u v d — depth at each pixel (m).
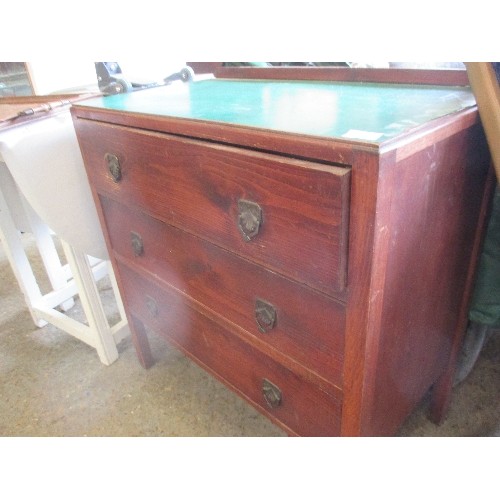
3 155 0.93
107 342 1.29
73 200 1.05
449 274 0.73
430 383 0.86
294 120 0.56
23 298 1.70
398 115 0.55
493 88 0.55
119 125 0.78
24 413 1.16
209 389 1.20
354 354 0.57
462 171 0.63
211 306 0.82
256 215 0.57
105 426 1.10
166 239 0.84
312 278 0.55
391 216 0.49
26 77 2.27
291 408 0.76
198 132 0.61
